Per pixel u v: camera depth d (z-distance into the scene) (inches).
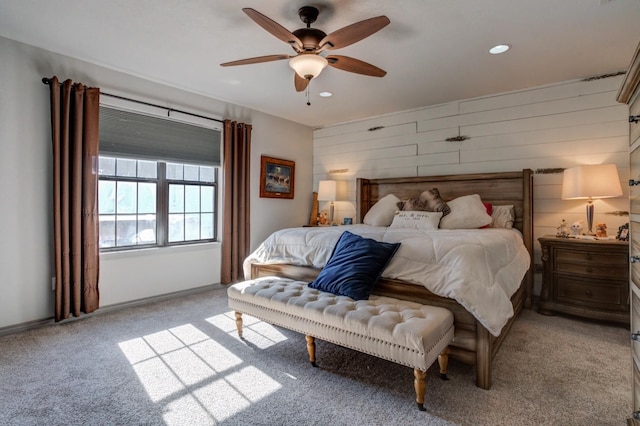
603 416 65.7
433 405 69.1
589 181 120.4
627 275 112.5
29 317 109.9
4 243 105.2
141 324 114.6
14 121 106.2
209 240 167.8
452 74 132.7
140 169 142.1
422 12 89.7
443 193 166.1
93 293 119.9
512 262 101.9
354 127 203.5
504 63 122.2
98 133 119.9
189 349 95.3
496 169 156.1
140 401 70.1
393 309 78.1
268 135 190.4
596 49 111.3
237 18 93.6
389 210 165.0
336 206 212.4
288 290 94.0
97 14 91.6
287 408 68.0
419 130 179.3
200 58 119.2
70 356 90.3
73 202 114.3
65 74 115.9
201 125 157.4
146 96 137.2
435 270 84.4
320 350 95.2
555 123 142.0
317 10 88.6
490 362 76.2
